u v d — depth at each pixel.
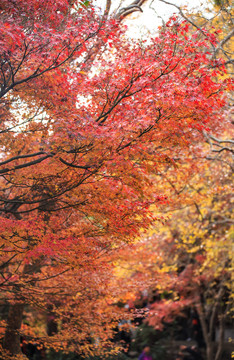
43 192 7.58
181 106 5.77
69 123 5.91
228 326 20.78
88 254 7.29
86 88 6.44
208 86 5.99
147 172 6.43
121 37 6.68
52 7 5.95
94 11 6.21
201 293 19.33
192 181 12.66
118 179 6.18
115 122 5.79
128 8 8.55
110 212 6.47
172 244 17.16
